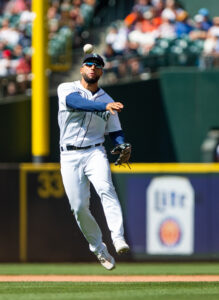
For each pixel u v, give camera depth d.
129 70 51.44
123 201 38.25
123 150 21.75
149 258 38.16
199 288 22.12
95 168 21.92
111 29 55.06
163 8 56.12
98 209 38.00
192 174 38.06
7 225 37.94
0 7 62.12
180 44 52.81
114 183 38.34
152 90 50.91
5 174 38.03
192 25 55.19
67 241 38.19
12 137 50.84
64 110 22.03
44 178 38.19
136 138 51.12
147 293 20.16
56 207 38.19
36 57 41.81
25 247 38.03
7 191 38.00
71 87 22.23
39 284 24.42
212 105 50.44
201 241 38.06
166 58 51.16
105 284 24.12
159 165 38.22
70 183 22.30
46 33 42.12
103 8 60.75
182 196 38.12
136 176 38.22
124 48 53.72
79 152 22.09
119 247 21.44
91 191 38.00
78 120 21.95
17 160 50.72
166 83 50.62
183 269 35.09
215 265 37.12
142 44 53.78
